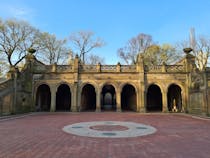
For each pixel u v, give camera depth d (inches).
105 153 293.1
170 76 1168.2
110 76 1172.5
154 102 1438.2
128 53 2170.3
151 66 1186.0
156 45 2047.2
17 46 1483.8
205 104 916.0
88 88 1445.6
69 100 1464.1
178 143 362.0
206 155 286.0
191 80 1103.6
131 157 274.1
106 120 720.3
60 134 440.8
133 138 403.5
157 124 620.4
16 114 948.0
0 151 301.9
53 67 1185.4
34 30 1555.1
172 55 1941.4
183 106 1134.4
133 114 1010.1
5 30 1424.7
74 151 303.1
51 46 1798.7
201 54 1739.7
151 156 279.6
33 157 271.6
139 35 2137.1
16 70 971.9
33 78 1179.3
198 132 478.6
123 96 1690.5
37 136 417.7
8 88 895.7
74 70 1170.6
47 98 1376.7
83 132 466.0
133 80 1166.3
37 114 987.3
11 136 416.8
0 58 1435.8
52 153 291.7
